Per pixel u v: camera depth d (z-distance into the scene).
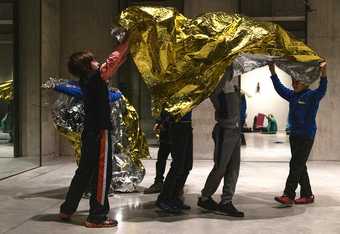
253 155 10.27
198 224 4.77
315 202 5.73
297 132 5.41
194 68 4.95
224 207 5.11
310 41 9.14
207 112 9.28
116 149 6.28
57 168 8.20
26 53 9.21
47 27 9.10
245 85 18.84
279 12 9.72
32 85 9.20
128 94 10.40
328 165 8.60
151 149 10.35
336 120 9.12
